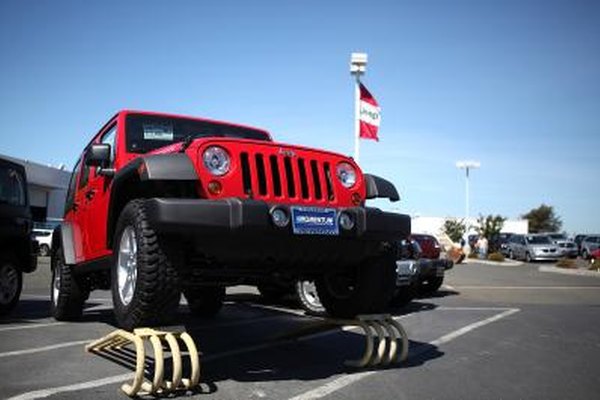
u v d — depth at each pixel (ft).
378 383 16.88
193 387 15.85
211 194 15.75
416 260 38.81
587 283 63.31
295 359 19.92
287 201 16.61
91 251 22.88
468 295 48.29
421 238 46.09
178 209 14.76
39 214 120.06
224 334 25.11
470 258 132.98
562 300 44.50
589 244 135.64
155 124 22.12
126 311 16.29
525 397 15.97
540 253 124.57
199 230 14.96
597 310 37.22
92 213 22.68
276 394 15.49
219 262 16.80
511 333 26.99
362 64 63.26
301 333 21.34
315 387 16.26
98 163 21.31
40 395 15.08
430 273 45.19
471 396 15.85
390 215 17.80
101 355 19.92
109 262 20.68
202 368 18.37
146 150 21.34
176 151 16.56
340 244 17.25
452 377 17.85
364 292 19.11
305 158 17.28
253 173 16.28
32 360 19.20
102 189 21.34
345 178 17.97
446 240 98.73
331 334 24.99
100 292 43.34
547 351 22.62
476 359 20.71
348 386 16.43
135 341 15.23
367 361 18.72
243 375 17.49
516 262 123.95
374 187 18.45
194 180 15.84
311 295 31.60
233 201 15.25
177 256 15.60
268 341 22.88
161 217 14.74
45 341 22.65
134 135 21.47
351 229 16.75
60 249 27.14
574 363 20.44
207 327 27.22
